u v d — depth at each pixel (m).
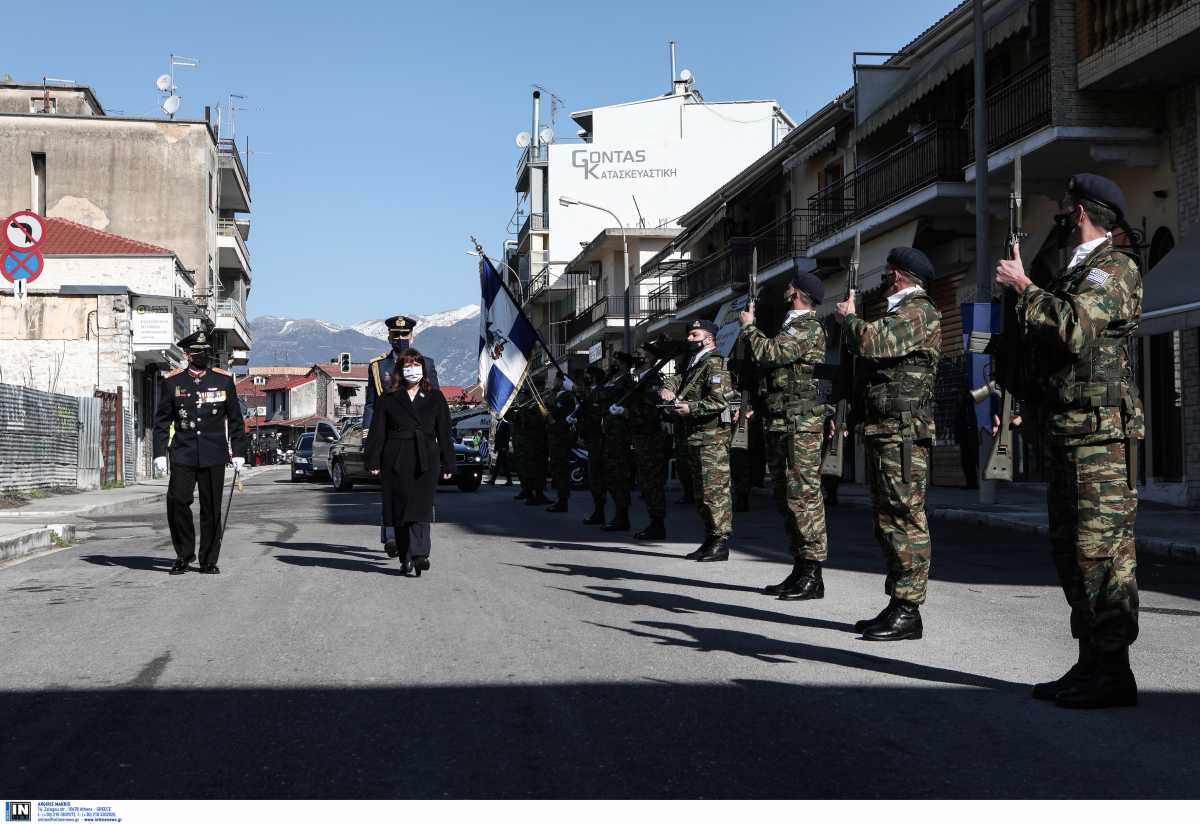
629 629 6.96
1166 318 13.03
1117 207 5.04
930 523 15.47
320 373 122.12
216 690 5.38
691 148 62.53
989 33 18.69
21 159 46.22
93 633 6.99
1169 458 17.25
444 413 9.66
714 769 4.09
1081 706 4.97
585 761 4.19
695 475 10.53
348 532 14.36
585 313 58.69
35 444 24.72
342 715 4.88
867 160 26.86
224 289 59.53
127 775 4.06
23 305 34.25
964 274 23.47
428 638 6.67
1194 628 7.05
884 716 4.84
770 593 8.41
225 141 52.84
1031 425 5.45
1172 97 16.73
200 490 10.03
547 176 64.56
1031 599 8.23
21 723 4.82
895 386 6.48
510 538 13.02
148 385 40.12
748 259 33.81
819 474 8.15
